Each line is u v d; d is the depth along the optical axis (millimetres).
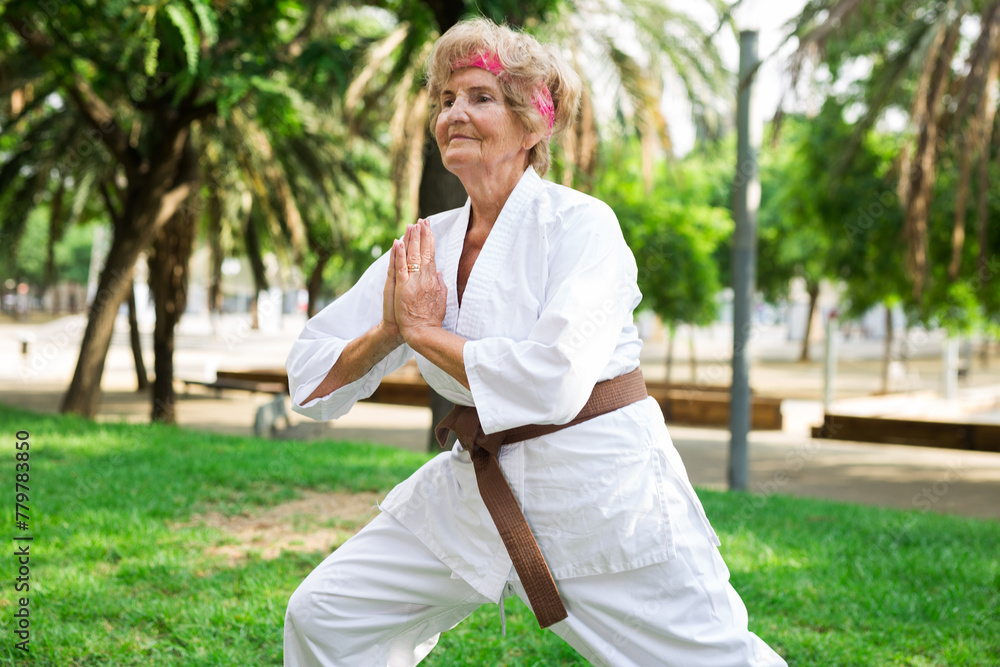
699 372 28031
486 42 1922
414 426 15008
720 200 23000
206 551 4551
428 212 8219
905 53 9977
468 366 1756
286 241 16344
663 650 1854
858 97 13523
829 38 9016
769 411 15922
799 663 3248
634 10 9875
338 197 15719
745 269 9047
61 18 9234
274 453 7625
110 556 4312
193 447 7707
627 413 1873
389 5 9484
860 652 3350
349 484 6355
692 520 1910
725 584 1915
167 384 14039
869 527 5859
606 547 1827
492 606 3807
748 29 8961
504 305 1875
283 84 9555
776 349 43094
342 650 2025
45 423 8695
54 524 4824
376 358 2002
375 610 2033
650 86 10141
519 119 1939
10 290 50406
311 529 5105
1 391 18344
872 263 14625
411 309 1841
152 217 11680
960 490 9742
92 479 6004
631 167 16641
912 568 4641
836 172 12039
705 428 16156
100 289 11594
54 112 14211
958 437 12094
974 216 11539
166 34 7918
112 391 19828
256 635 3340
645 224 16953
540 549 1859
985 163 9047
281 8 8945
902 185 9469
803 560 4770
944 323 13719
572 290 1751
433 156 8211
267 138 12695
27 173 15188
